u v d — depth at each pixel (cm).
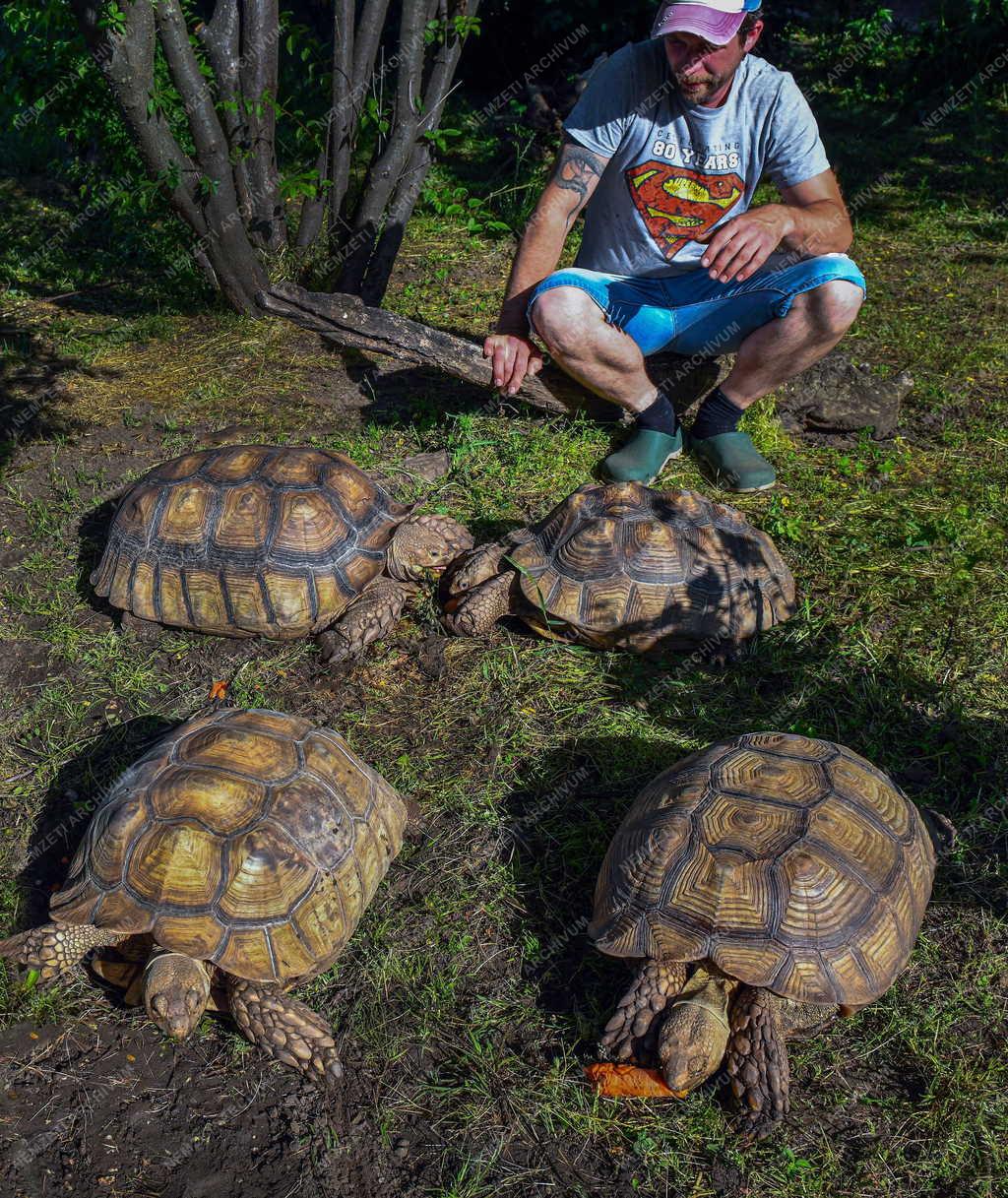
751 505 446
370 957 278
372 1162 239
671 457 472
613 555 357
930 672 364
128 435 514
